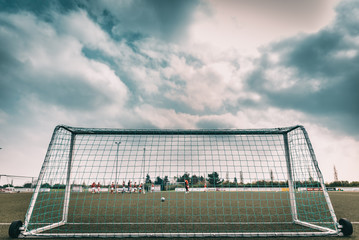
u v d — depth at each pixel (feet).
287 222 15.43
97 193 54.85
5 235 12.09
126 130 16.11
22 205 28.81
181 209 23.31
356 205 27.27
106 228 13.61
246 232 12.28
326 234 11.41
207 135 16.33
